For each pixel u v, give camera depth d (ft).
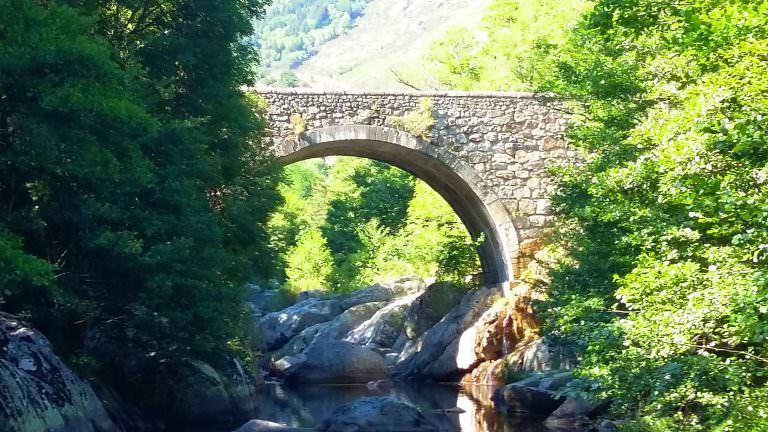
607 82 59.88
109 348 62.23
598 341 41.01
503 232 103.19
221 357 63.00
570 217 76.79
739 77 36.11
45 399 40.47
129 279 52.90
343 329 130.52
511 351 98.73
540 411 69.26
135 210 50.93
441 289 122.42
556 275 71.92
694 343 37.96
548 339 73.41
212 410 63.87
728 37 34.71
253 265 81.87
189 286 53.52
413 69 180.24
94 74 42.57
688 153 34.73
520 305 99.25
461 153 102.83
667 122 41.16
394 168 182.39
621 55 60.39
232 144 69.87
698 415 38.06
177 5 63.31
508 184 103.50
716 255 36.99
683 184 35.14
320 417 69.05
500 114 103.60
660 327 37.35
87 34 46.50
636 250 54.44
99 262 51.67
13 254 37.58
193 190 56.08
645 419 38.68
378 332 126.52
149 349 60.85
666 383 37.32
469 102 103.14
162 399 62.69
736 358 37.11
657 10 36.81
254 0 71.00
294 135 97.91
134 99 48.55
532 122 104.06
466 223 117.39
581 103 86.38
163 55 62.28
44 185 48.21
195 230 53.88
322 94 99.04
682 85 51.67
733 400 34.96
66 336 54.90
